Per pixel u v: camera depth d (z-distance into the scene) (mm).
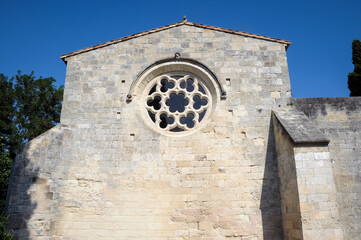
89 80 14156
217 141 13023
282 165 11883
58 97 22375
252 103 13680
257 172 12539
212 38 14906
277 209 11984
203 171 12555
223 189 12297
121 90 13992
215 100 13938
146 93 14344
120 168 12617
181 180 12430
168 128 13633
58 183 12188
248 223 11836
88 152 12844
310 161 10328
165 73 14727
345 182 12102
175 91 14406
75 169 12547
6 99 21078
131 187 12328
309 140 10461
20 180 11516
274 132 13102
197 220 11891
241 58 14508
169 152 12852
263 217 11906
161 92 14359
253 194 12219
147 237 11680
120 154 12836
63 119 13359
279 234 11680
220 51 14648
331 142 12750
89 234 11688
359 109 13320
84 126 13305
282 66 14406
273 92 13891
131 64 14461
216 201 12133
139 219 11898
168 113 13922
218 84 14055
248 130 13227
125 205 12078
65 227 11727
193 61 14469
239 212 11977
